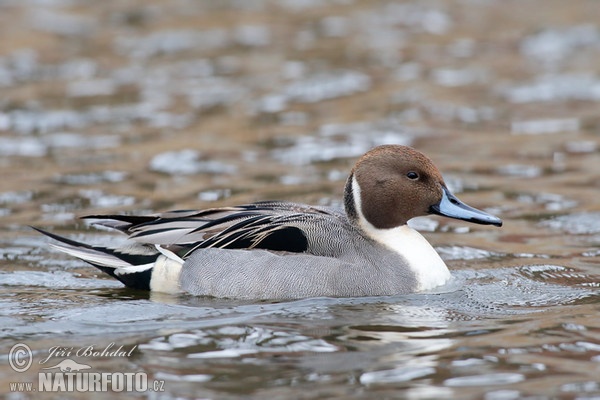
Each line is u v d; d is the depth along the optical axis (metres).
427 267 11.62
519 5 29.42
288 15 28.83
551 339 9.80
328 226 11.64
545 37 26.22
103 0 29.75
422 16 28.61
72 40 26.09
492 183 16.61
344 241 11.53
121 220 12.14
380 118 20.50
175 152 18.36
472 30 27.22
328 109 21.22
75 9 28.80
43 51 25.08
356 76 23.45
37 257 13.13
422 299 11.23
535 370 8.98
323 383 8.76
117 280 12.27
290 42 26.22
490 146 18.80
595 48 25.30
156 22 27.84
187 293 11.50
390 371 9.01
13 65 23.92
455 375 8.90
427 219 15.16
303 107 21.36
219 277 11.35
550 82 22.91
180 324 10.40
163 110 21.12
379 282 11.31
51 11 28.44
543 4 29.38
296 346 9.70
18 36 26.09
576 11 28.47
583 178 16.77
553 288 11.66
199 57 24.94
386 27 27.59
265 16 28.69
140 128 19.97
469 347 9.61
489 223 11.64
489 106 21.38
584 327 10.16
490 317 10.58
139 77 23.42
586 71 23.59
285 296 11.22
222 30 27.27
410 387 8.64
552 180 16.72
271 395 8.52
